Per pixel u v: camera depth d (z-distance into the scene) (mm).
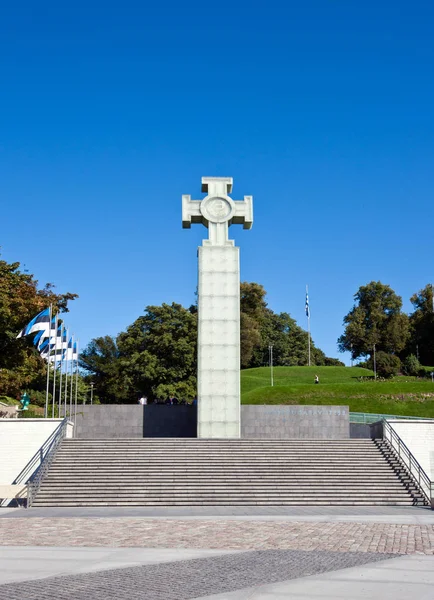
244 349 105250
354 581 12398
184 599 10805
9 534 19203
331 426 47625
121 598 10812
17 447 35688
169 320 69438
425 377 96750
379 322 121312
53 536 18766
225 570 13508
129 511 26359
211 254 43750
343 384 71938
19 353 48750
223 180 44688
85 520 22781
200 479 30922
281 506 28641
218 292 43219
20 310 45062
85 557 15156
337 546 16938
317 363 140750
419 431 37562
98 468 31734
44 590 11445
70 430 39594
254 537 18578
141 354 68188
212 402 41750
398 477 31953
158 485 30188
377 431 39312
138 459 32844
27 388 72438
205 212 44219
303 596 11109
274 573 13180
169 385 66812
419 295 130500
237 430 41469
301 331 134750
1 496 28672
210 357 42312
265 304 130875
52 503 28562
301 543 17453
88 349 111375
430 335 123250
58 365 57219
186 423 47938
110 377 97250
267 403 66000
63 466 31766
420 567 13875
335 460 33688
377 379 93938
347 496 29891
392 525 21547
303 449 35000
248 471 31969
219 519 23094
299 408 47719
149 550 16234
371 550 16281
